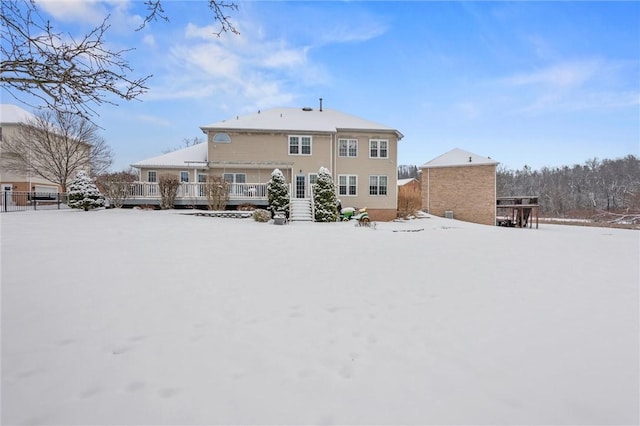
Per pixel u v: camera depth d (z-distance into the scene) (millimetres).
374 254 8344
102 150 32094
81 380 2531
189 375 2654
